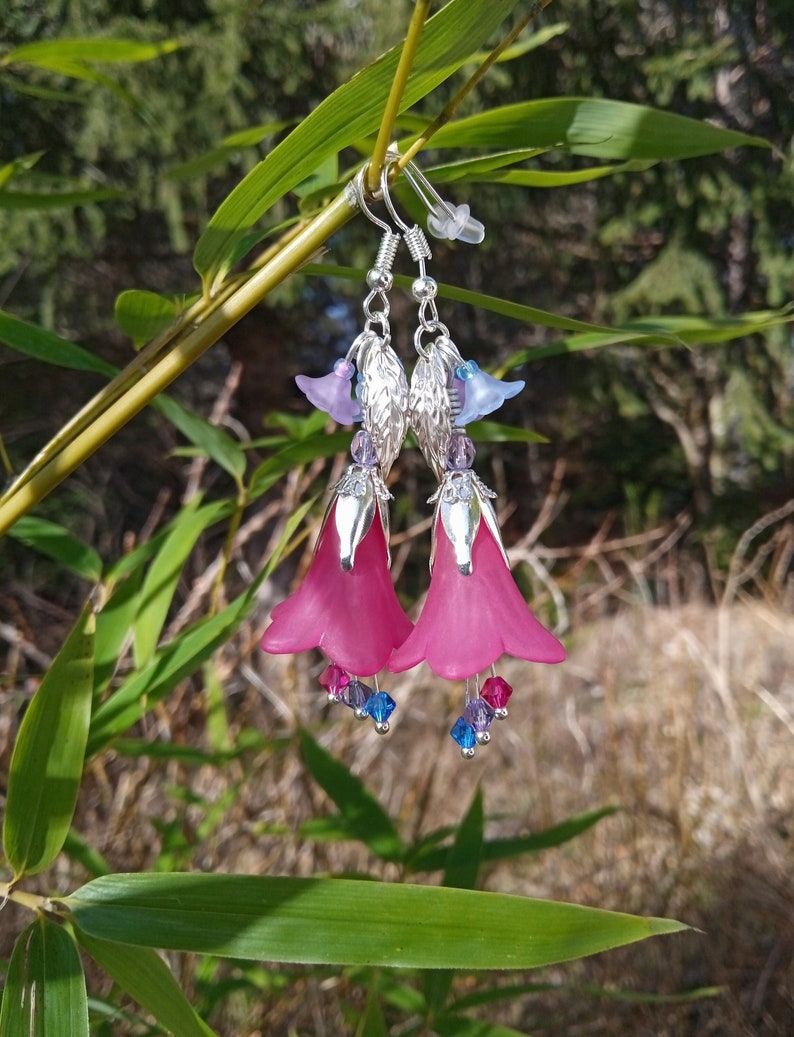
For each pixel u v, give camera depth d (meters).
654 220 1.07
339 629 0.20
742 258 1.15
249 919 0.20
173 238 0.89
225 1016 0.38
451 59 0.20
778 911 0.43
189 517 0.29
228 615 0.25
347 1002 0.36
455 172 0.23
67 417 1.07
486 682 0.20
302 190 0.26
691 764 0.57
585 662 0.78
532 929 0.20
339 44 0.89
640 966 0.45
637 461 1.41
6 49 0.71
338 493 0.20
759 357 1.19
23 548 0.86
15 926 0.39
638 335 0.24
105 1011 0.27
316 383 0.21
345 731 0.46
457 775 0.58
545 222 1.12
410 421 0.21
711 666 0.61
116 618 0.28
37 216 0.85
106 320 1.04
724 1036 0.41
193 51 0.81
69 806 0.21
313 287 1.11
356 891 0.20
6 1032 0.19
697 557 1.31
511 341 1.26
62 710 0.21
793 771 0.57
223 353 1.16
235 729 0.44
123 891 0.20
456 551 0.20
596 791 0.57
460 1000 0.31
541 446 1.38
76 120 0.82
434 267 1.15
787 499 1.33
